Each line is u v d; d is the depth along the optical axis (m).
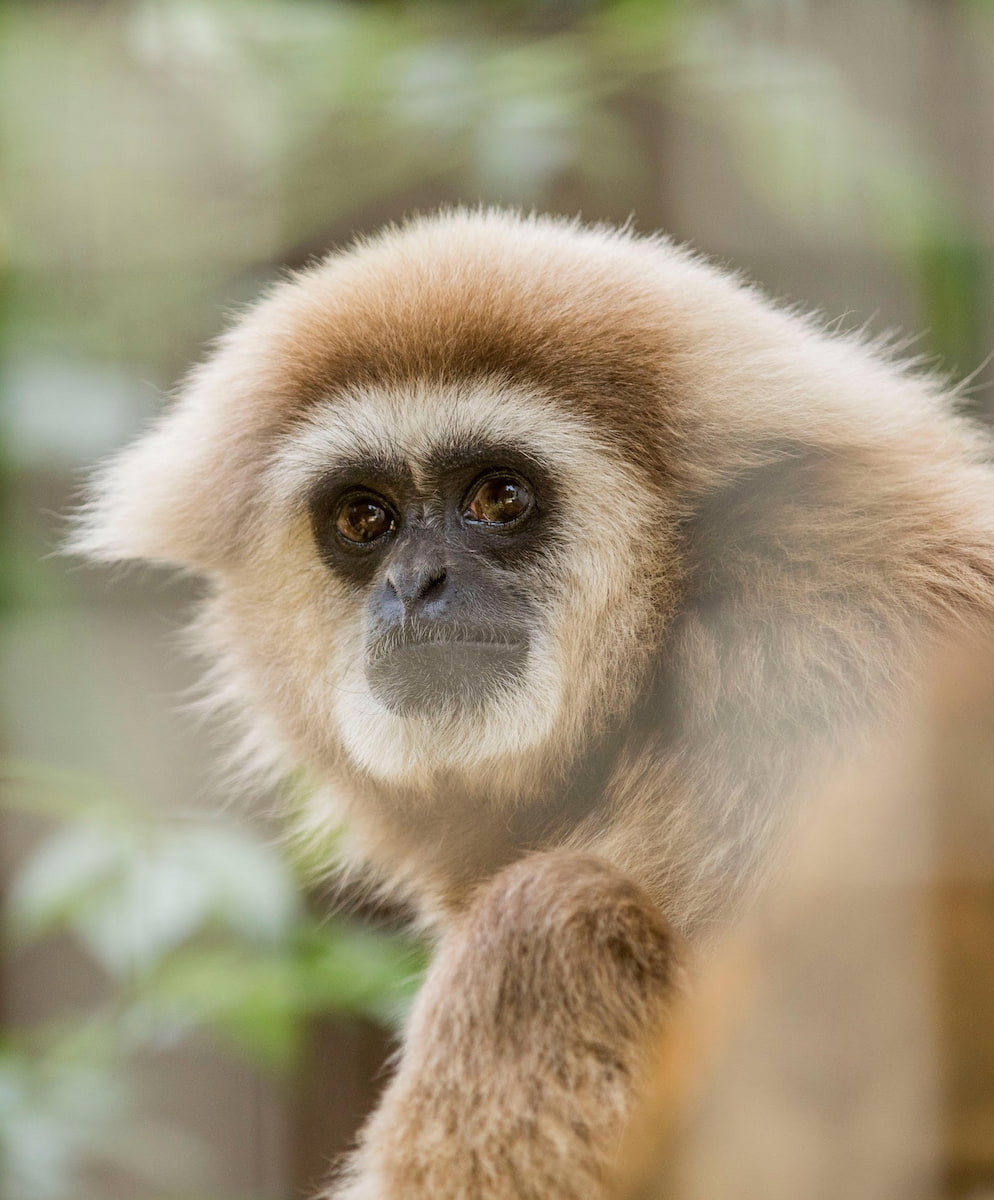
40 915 9.72
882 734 6.11
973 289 8.35
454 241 7.96
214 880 9.68
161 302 13.51
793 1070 4.28
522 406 7.39
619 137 12.31
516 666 7.45
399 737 7.59
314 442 7.78
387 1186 6.43
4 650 13.00
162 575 13.33
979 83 8.16
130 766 13.17
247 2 13.18
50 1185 9.98
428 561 7.55
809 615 6.73
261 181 13.62
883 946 4.18
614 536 7.28
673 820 6.88
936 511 6.99
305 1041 12.89
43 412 12.63
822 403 7.27
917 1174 4.10
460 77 12.62
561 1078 6.14
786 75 11.14
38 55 13.72
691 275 7.92
